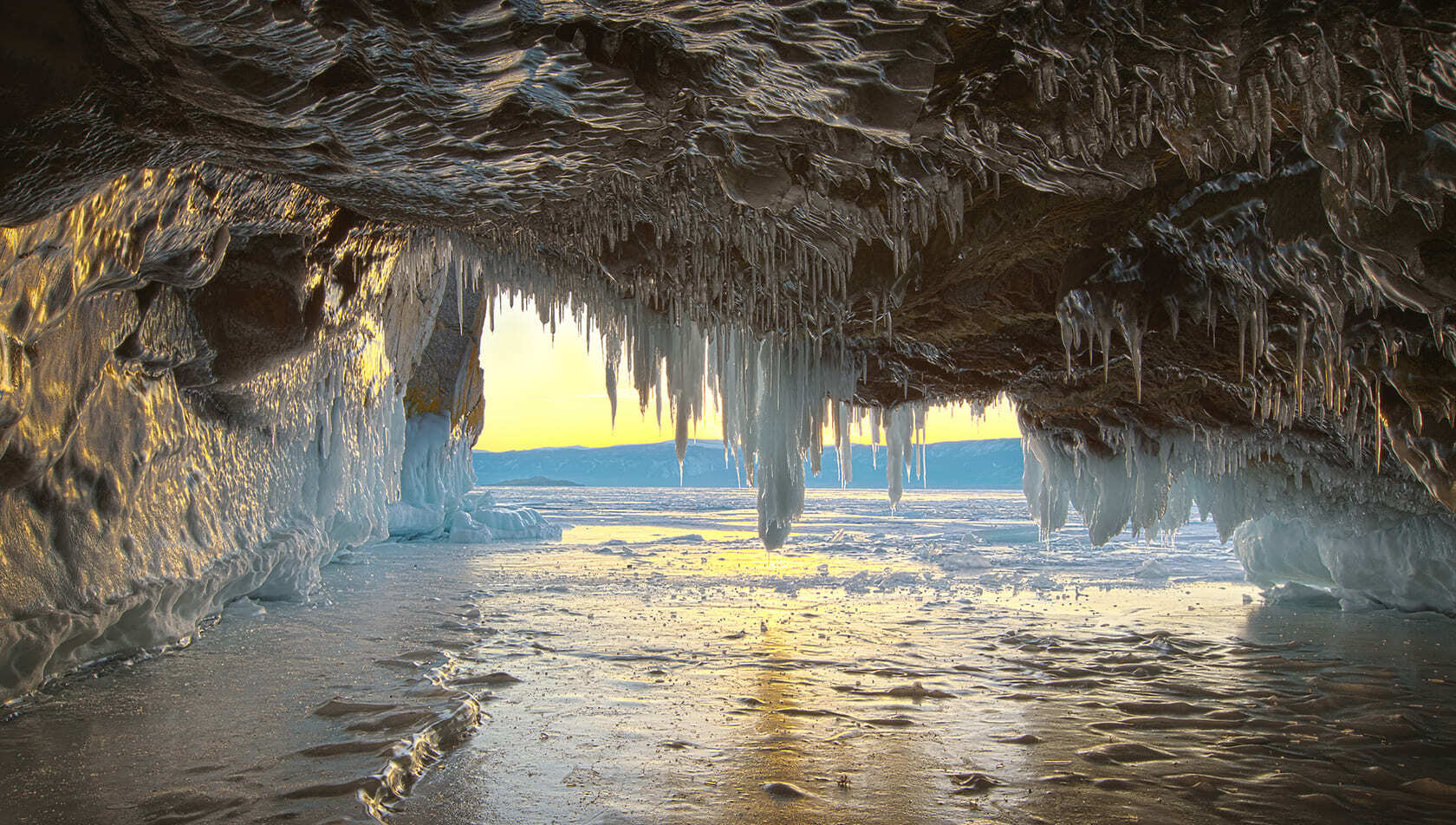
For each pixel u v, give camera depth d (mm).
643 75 2820
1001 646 6816
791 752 4168
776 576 11727
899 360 8234
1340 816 3506
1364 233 3377
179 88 2582
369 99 2771
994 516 33750
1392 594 8672
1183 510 10234
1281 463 9125
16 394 3578
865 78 2859
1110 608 8930
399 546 15578
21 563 4203
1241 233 4223
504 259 7039
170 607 5859
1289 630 7617
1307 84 2637
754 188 4020
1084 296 4910
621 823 3309
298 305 5750
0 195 2693
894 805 3533
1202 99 2920
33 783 3457
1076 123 3143
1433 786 3826
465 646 6465
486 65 2615
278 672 5375
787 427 8164
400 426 11766
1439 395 4574
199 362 5676
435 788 3656
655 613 8367
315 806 3271
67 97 2453
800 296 5535
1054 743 4375
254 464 7355
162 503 5742
